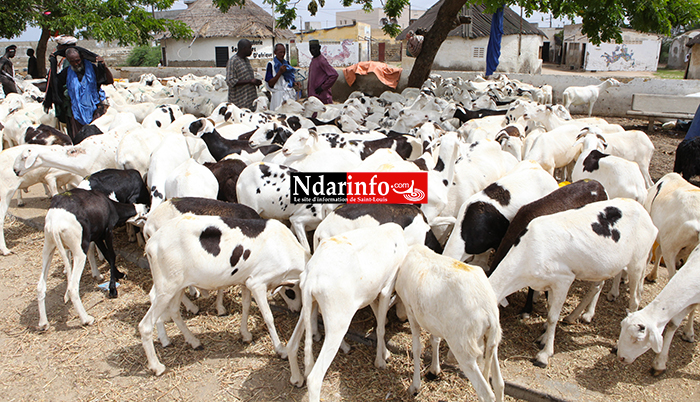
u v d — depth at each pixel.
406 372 4.08
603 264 4.09
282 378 4.05
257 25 31.75
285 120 8.46
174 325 4.79
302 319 3.78
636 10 9.41
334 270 3.55
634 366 4.06
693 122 8.69
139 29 19.58
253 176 5.41
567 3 10.49
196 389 3.94
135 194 6.06
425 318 3.53
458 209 5.75
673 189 4.94
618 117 15.20
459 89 13.16
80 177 7.22
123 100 12.09
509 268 4.12
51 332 4.72
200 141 6.71
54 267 6.04
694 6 9.36
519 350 4.26
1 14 16.27
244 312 4.43
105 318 4.92
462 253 4.80
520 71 26.72
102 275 5.80
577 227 4.08
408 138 6.70
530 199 5.06
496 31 15.38
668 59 36.91
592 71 32.84
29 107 10.34
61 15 18.17
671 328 3.88
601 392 3.75
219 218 4.07
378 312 4.12
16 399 3.85
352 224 4.41
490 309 3.25
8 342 4.57
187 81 17.23
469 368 3.31
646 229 4.27
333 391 3.90
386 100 12.53
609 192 5.69
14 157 6.36
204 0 33.72
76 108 8.36
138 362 4.27
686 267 3.88
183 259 3.90
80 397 3.87
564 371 3.97
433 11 28.81
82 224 4.72
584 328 4.58
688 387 3.83
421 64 12.73
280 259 4.23
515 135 7.89
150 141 6.90
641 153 7.37
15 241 6.76
